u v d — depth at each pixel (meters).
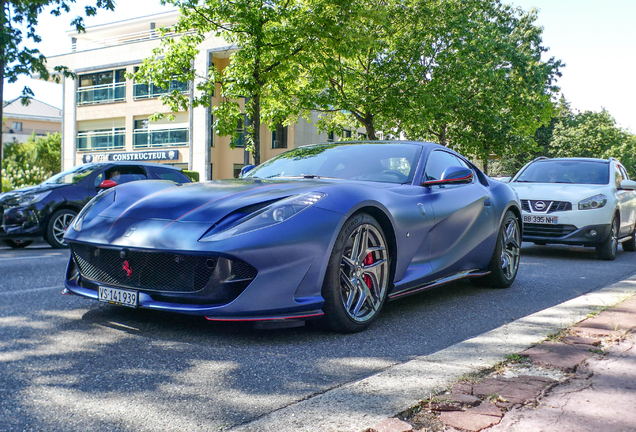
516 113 26.64
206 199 3.25
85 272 3.40
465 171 4.05
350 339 3.11
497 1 30.33
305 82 17.70
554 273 6.04
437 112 21.05
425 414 1.91
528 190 8.05
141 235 3.04
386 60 20.72
